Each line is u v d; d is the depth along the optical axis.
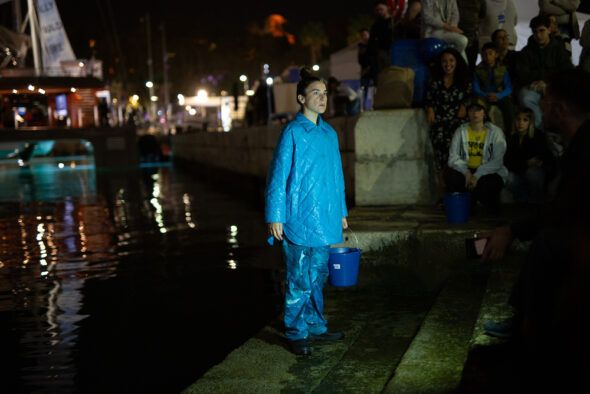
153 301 6.58
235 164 21.69
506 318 4.16
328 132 4.71
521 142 7.88
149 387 4.39
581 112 3.10
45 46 39.22
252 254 8.91
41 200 18.27
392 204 8.62
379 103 8.77
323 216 4.61
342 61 18.20
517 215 7.25
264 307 6.20
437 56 8.70
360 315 5.58
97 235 11.35
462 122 8.26
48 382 4.54
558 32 8.77
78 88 35.41
